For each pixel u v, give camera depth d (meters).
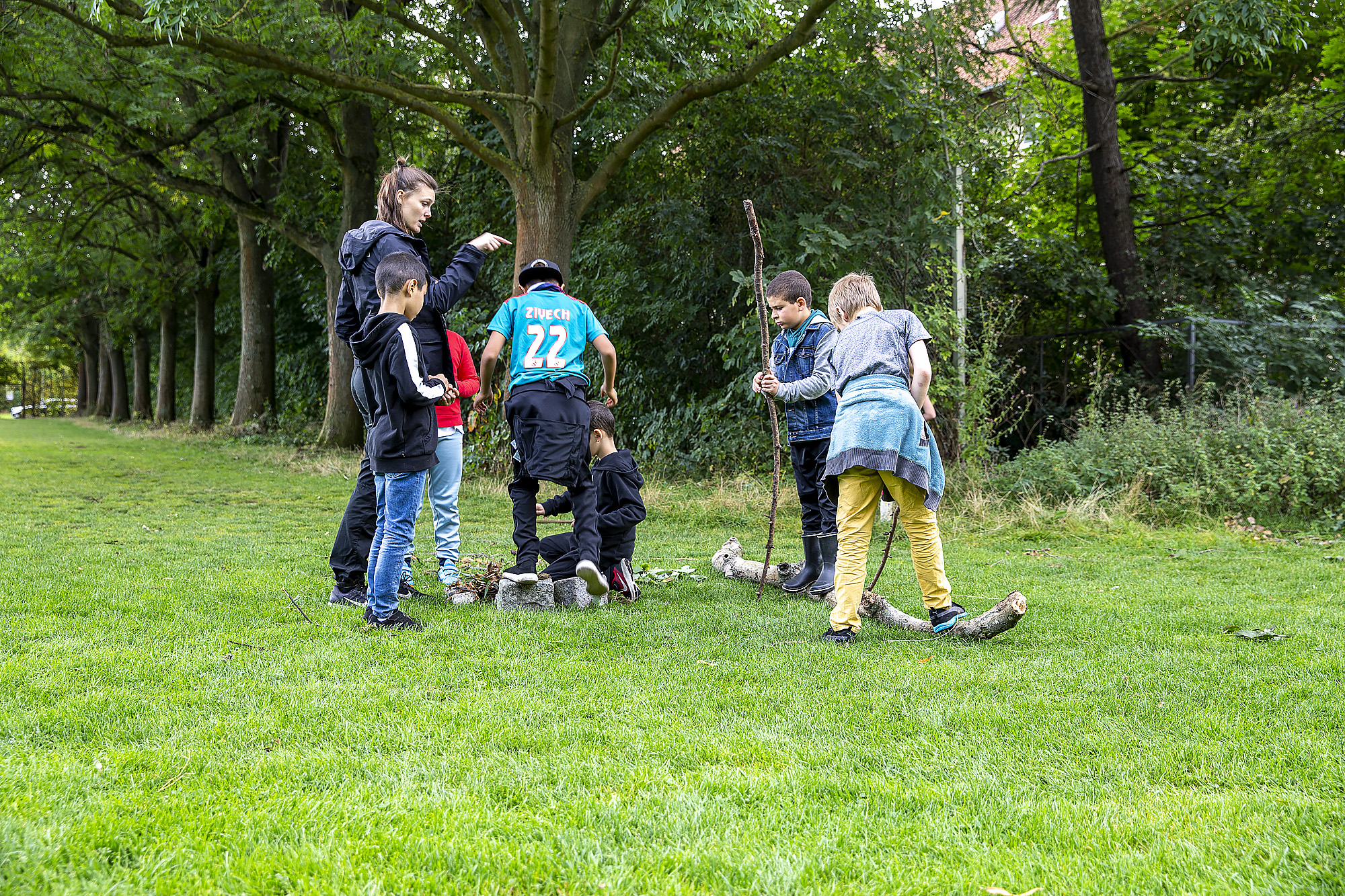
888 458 3.58
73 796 1.91
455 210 15.69
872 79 9.69
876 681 3.02
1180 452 8.21
